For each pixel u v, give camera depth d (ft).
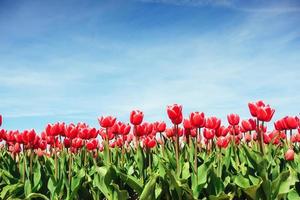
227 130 5.62
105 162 5.05
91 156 6.20
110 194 4.53
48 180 5.17
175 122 4.49
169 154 4.74
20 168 5.41
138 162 4.67
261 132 4.49
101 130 6.29
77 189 4.74
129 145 6.45
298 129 5.82
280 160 4.90
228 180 4.53
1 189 5.31
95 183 4.79
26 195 4.88
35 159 5.85
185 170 4.54
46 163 5.27
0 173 5.25
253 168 4.51
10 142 6.64
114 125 5.31
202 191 4.51
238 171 4.83
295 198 4.29
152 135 6.13
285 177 4.22
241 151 5.27
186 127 4.88
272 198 4.22
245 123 5.32
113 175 4.51
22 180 5.22
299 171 4.51
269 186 4.17
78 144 5.58
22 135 5.18
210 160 4.66
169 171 4.14
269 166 4.58
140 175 4.65
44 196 4.72
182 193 4.31
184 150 5.18
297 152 5.63
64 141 5.58
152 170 4.95
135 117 4.73
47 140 6.06
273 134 5.89
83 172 4.97
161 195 4.49
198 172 4.42
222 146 5.08
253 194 4.22
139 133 4.79
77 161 5.91
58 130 4.95
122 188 4.64
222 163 4.80
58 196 4.80
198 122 4.34
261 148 4.50
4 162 5.98
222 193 4.26
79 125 5.96
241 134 6.25
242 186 4.33
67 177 5.20
